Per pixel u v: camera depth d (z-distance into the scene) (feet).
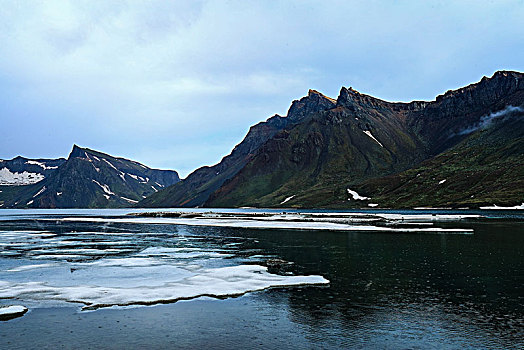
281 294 89.40
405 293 88.79
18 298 87.40
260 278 105.50
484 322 69.10
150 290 93.45
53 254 154.20
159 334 65.21
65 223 380.99
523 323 68.44
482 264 123.24
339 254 147.33
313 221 352.28
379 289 92.68
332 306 79.61
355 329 66.59
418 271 113.39
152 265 126.93
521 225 273.95
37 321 72.38
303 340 61.87
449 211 524.52
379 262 128.98
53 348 59.67
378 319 71.36
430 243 176.14
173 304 82.84
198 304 82.69
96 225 342.44
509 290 90.48
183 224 340.39
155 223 363.35
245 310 77.97
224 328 67.82
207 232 252.21
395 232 231.09
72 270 118.83
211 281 102.42
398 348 58.44
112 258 143.43
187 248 170.81
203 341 61.87
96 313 77.05
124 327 68.90
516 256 137.59
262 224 320.29
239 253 154.10
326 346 59.41
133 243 191.72
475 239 188.65
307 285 97.50
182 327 68.49
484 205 559.79
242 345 60.08
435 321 69.92
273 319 72.28
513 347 58.34
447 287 93.86
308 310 77.20
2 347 60.18
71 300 85.61
